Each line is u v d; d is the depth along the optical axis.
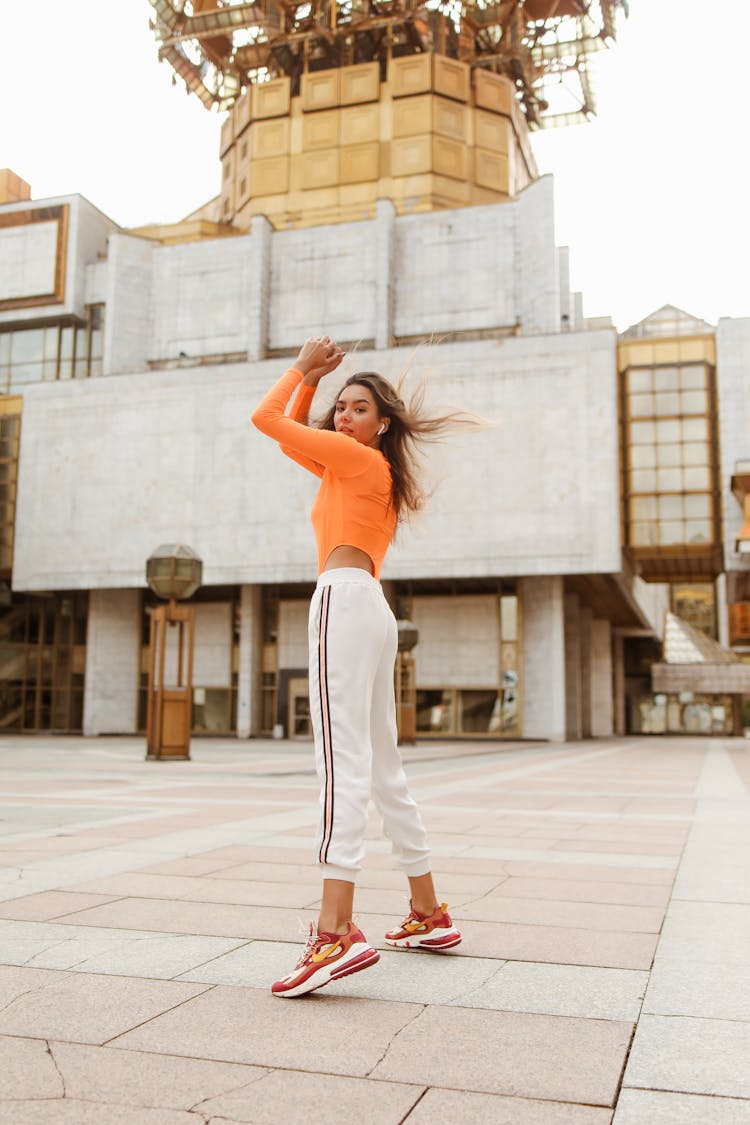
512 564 37.97
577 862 5.25
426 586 42.00
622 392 39.03
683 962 3.09
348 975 2.77
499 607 41.03
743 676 60.19
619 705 57.94
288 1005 2.59
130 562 42.69
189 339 47.34
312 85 52.94
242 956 3.10
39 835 6.20
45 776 13.38
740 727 61.38
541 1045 2.29
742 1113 1.90
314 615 3.00
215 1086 2.02
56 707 46.84
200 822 7.07
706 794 10.86
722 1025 2.45
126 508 43.06
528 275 43.88
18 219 50.56
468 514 38.59
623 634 59.41
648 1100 1.96
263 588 43.81
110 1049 2.24
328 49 56.62
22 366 50.03
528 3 58.56
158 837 6.11
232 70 61.91
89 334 49.34
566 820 7.68
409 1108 1.91
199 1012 2.53
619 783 13.05
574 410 38.12
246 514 41.59
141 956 3.10
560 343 38.53
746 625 61.28
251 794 10.11
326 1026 2.42
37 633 47.59
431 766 18.36
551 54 60.69
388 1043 2.30
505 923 3.67
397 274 45.75
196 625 44.59
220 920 3.62
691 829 7.00
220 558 41.62
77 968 2.95
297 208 51.97
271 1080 2.06
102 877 4.54
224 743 34.91
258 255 46.22
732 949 3.27
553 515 37.81
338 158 51.72
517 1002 2.65
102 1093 1.97
